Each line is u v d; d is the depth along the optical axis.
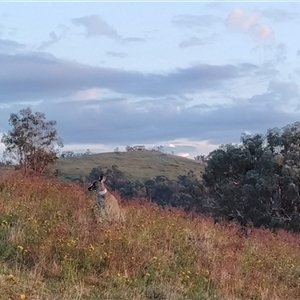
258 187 33.53
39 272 9.30
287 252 16.16
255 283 11.63
